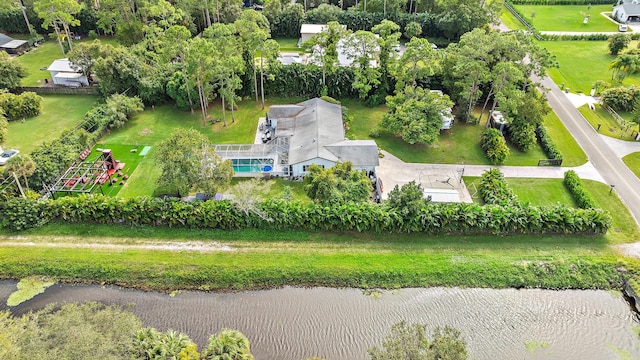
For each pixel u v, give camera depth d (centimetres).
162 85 7719
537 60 6794
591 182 5919
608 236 5097
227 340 3794
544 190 5803
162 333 3931
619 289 4638
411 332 3206
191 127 7225
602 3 12850
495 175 5734
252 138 6919
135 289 4616
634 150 6581
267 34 7288
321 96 7875
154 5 9281
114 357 3672
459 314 4388
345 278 4662
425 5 11162
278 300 4503
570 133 6988
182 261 4816
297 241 5047
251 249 4953
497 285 4641
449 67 7281
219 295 4559
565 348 4103
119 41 9769
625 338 4194
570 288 4644
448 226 5081
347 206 5081
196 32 10562
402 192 5153
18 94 8106
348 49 8219
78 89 8169
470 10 9900
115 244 5028
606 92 7675
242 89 8019
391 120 6669
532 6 12862
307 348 4069
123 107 7206
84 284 4669
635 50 8481
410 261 4809
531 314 4400
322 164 5922
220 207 5147
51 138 6819
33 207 5225
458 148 6706
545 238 5078
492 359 4000
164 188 5788
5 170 5156
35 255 4888
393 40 7312
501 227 5091
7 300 4497
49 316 4059
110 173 6091
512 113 6688
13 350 3647
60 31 10612
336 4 11894
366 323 4291
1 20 10594
